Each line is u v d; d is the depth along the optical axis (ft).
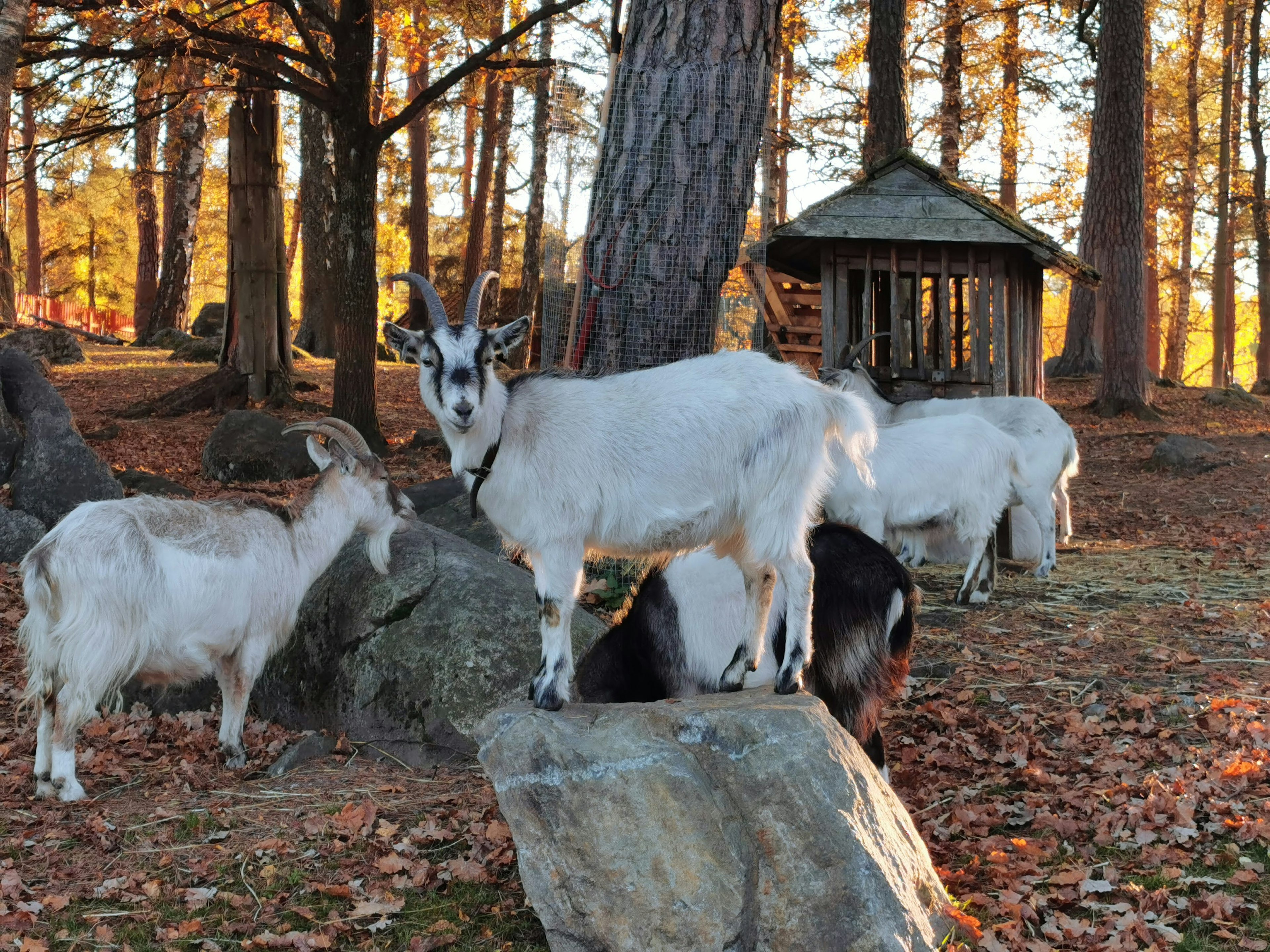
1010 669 21.15
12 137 93.30
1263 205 95.20
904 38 54.19
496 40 41.68
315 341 71.97
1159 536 34.04
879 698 15.69
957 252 33.96
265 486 36.32
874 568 15.60
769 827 12.05
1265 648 21.97
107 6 37.76
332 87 41.01
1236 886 13.64
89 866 14.60
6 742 18.53
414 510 19.98
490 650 18.52
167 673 17.31
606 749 12.42
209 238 141.49
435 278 95.61
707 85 23.15
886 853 12.19
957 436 25.52
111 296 127.95
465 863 14.49
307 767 18.03
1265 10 91.86
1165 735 17.88
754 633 14.33
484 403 12.94
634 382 13.84
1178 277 107.45
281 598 18.16
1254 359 161.17
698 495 13.39
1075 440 31.12
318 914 13.66
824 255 34.40
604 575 23.31
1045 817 15.44
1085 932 12.84
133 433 44.88
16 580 25.75
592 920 12.10
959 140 69.72
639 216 23.31
